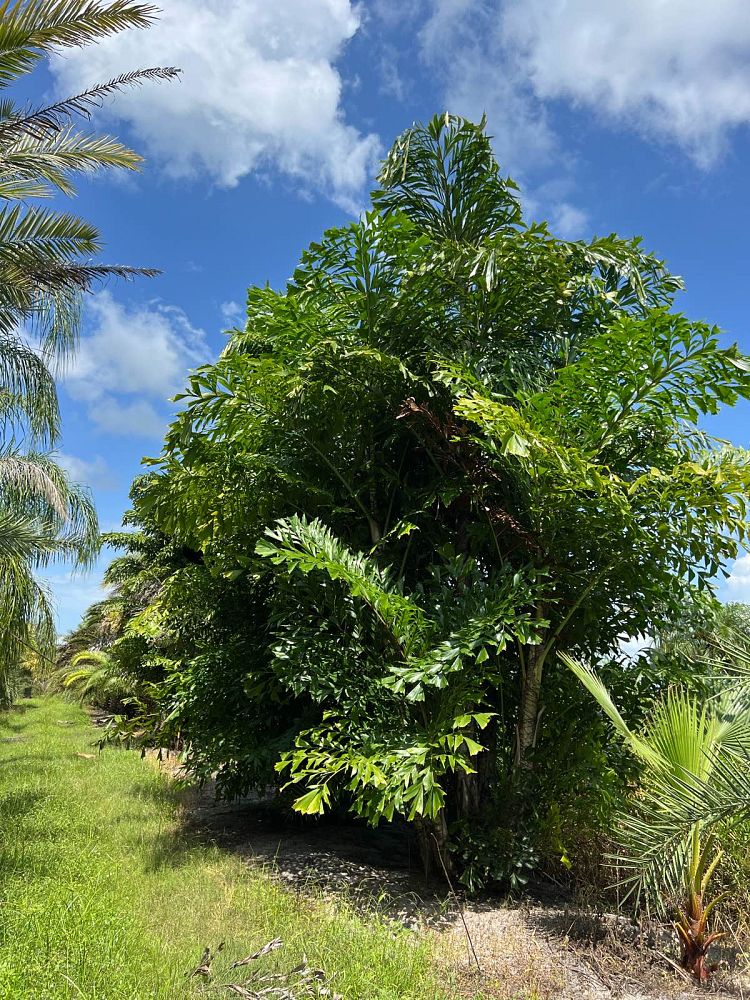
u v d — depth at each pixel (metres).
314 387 6.73
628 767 6.35
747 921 5.11
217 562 8.13
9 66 6.18
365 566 6.16
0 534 8.56
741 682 5.17
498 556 7.06
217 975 3.87
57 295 8.12
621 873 6.03
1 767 12.61
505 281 6.87
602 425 6.18
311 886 6.09
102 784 10.77
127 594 18.91
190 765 8.38
